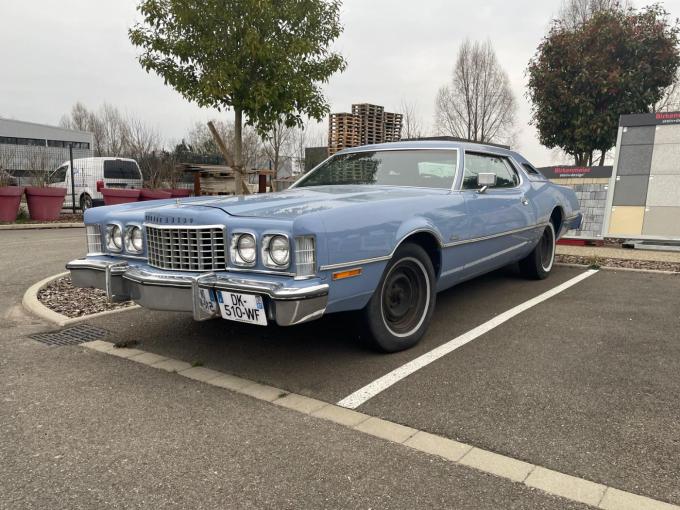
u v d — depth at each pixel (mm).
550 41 13648
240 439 2535
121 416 2793
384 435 2547
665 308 4797
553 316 4586
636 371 3283
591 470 2213
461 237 4113
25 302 5172
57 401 2988
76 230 12758
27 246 9594
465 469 2248
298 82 7832
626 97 12750
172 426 2676
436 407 2826
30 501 2074
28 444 2512
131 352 3814
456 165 4422
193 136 34156
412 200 3682
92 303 5250
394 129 15492
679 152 8094
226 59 7430
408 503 2023
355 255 3096
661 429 2549
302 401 2943
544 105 13805
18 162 15391
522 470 2227
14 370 3482
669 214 8227
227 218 3125
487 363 3459
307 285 2830
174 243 3281
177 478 2219
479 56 20781
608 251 8273
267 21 7398
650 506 1979
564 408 2785
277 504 2035
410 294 3762
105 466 2316
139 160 19125
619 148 8523
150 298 3318
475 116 20922
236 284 2930
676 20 12781
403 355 3639
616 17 13070
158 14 7418
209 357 3676
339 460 2336
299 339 4027
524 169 5742
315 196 3703
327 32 8148
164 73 7793
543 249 6160
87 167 17281
